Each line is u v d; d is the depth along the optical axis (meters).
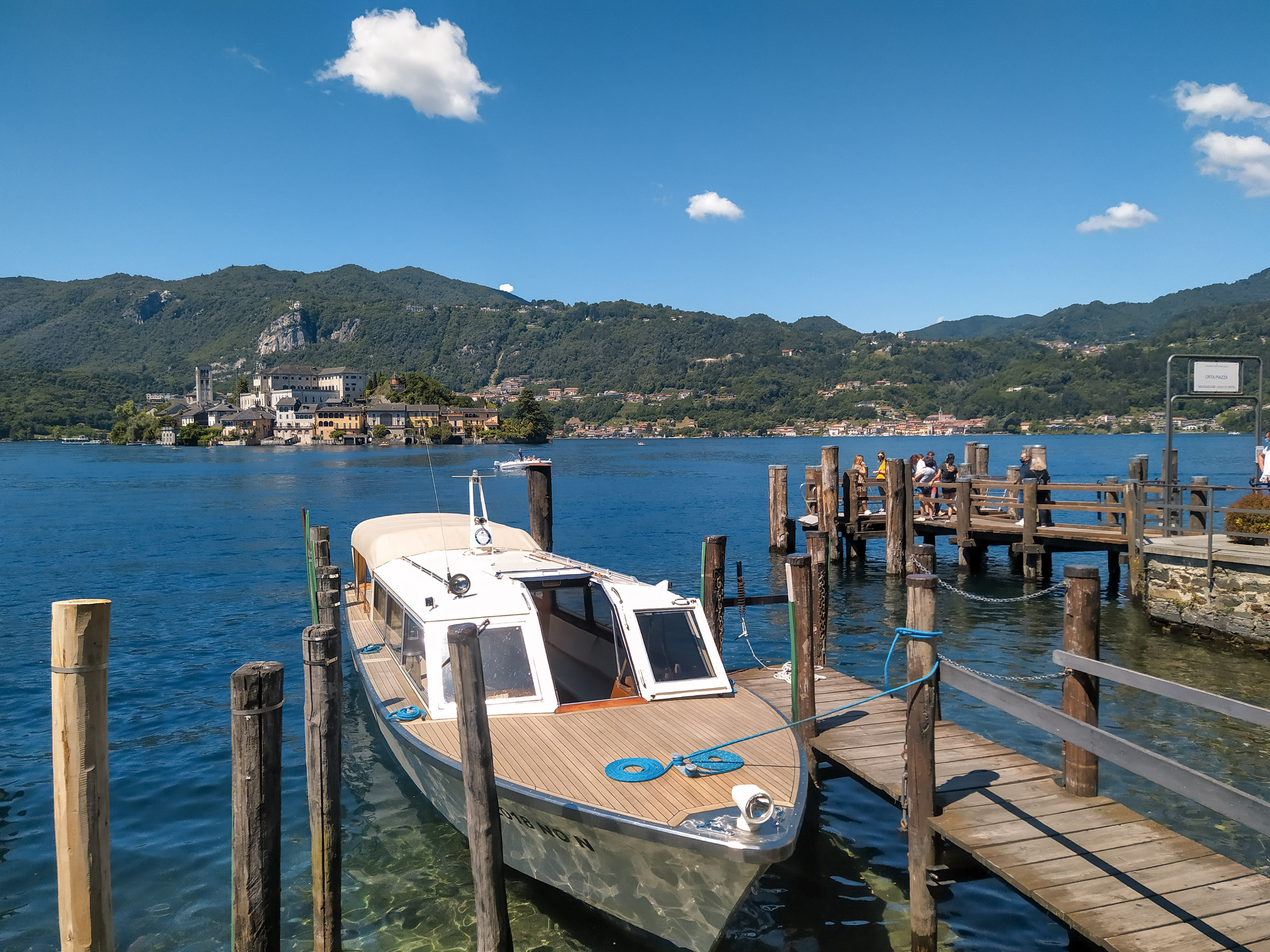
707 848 5.65
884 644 15.77
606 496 53.47
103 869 4.99
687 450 165.88
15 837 8.56
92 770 4.91
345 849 8.18
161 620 18.72
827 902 7.23
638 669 8.34
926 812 6.37
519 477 72.75
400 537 12.23
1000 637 16.03
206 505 48.84
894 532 21.62
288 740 11.36
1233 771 9.55
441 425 192.12
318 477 77.19
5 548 30.62
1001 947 6.60
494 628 8.28
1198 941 4.93
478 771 5.45
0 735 11.42
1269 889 5.48
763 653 15.55
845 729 8.73
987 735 10.84
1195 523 18.97
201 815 9.09
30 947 6.71
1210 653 14.32
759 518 40.41
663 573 24.64
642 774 6.66
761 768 6.88
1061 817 6.50
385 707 8.43
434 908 7.19
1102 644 14.91
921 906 6.39
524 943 6.68
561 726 7.67
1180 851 5.96
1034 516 20.36
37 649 15.99
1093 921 5.13
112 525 38.69
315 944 5.88
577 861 6.53
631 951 6.58
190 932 6.93
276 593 21.95
